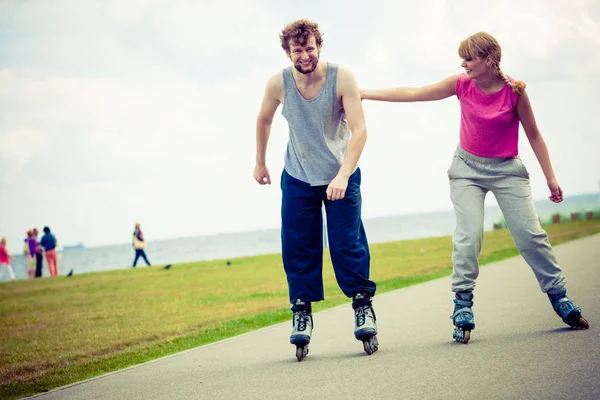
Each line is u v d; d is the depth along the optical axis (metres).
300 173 4.66
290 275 4.65
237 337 6.08
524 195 4.57
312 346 5.12
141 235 25.03
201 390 3.82
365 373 3.75
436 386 3.26
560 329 4.48
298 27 4.32
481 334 4.62
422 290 8.62
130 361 5.65
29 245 24.67
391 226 146.25
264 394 3.52
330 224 4.57
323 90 4.47
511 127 4.52
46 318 9.68
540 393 2.94
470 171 4.65
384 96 4.74
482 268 10.90
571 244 14.17
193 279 15.01
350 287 4.49
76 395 4.13
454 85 4.64
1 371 5.66
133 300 11.33
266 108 4.72
